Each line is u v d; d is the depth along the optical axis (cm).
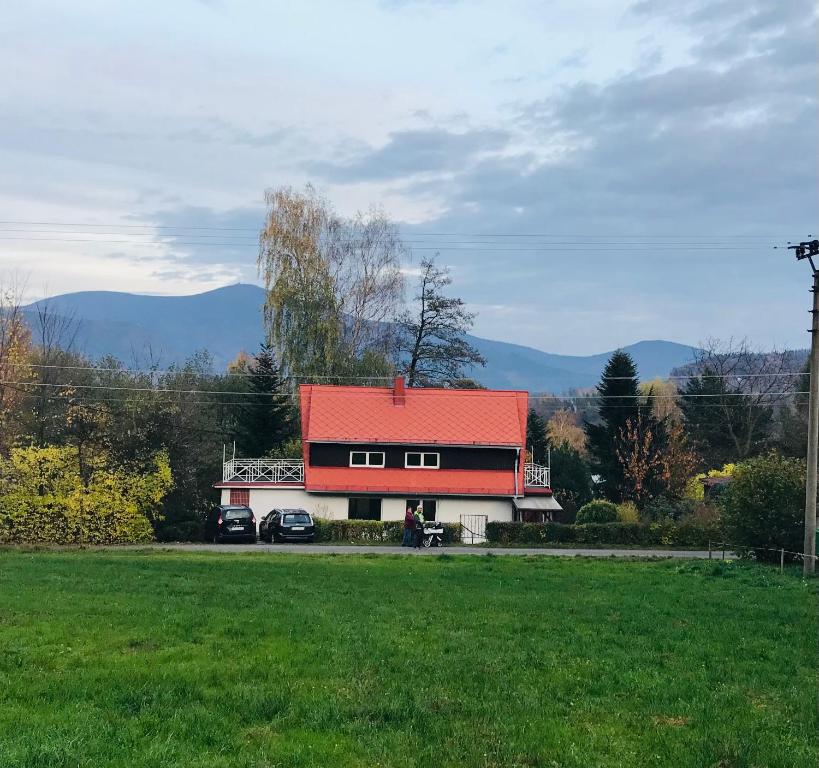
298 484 5575
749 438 7744
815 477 3128
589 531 4906
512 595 2358
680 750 1019
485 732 1077
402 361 7331
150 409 5594
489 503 5591
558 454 7569
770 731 1105
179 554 3828
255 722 1100
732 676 1403
